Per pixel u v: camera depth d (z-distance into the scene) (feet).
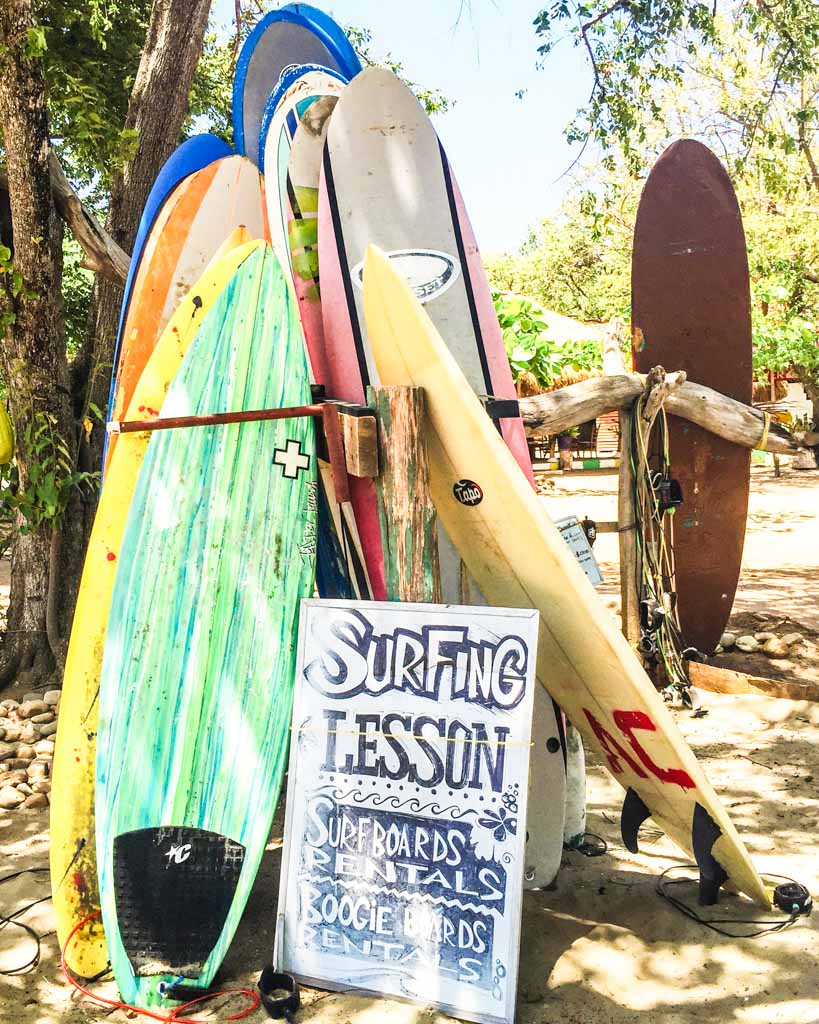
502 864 7.70
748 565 27.37
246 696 8.84
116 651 8.82
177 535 9.00
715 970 8.21
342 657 8.45
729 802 11.74
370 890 8.07
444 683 8.10
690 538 17.21
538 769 9.75
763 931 8.75
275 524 9.17
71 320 31.53
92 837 8.83
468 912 7.73
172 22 17.56
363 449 8.74
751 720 14.73
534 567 8.59
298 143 12.63
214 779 8.65
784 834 10.80
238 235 11.46
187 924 8.30
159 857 8.46
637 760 8.84
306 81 13.57
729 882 9.46
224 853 8.48
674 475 17.04
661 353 16.97
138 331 12.65
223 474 9.12
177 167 13.39
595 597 8.11
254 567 9.06
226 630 8.91
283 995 7.89
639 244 16.88
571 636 8.53
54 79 24.52
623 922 9.04
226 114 36.55
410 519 8.71
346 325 11.89
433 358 8.39
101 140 18.15
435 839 7.93
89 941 8.60
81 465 16.84
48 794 12.50
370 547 11.05
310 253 12.65
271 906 9.55
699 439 17.04
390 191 11.95
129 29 29.99
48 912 9.62
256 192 13.76
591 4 31.14
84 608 9.21
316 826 8.29
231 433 9.18
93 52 28.96
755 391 63.26
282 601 9.07
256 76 14.75
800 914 8.99
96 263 16.16
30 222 15.17
